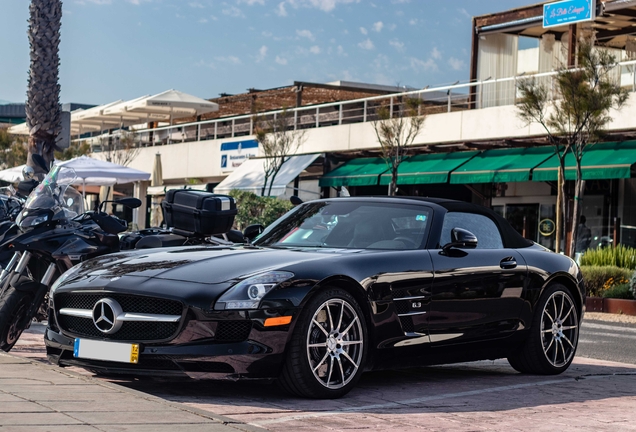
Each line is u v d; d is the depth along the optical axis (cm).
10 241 609
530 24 2545
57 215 628
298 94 3956
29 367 489
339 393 507
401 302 542
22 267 623
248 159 2903
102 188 3153
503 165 2067
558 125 1706
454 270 577
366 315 525
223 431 358
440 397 537
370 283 523
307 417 450
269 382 489
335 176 2505
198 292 477
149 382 542
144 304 488
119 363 489
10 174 2127
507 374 666
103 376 559
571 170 1888
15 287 615
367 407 487
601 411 516
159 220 3522
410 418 462
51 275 621
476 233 624
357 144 2569
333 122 2753
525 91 1767
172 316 478
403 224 594
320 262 511
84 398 409
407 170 2317
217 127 3312
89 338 500
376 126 2327
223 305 471
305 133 2738
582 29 2391
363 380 595
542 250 675
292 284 487
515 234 663
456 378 632
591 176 1850
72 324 517
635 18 2303
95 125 4162
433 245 580
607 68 1692
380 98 2559
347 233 595
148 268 513
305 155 2642
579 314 688
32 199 624
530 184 2306
